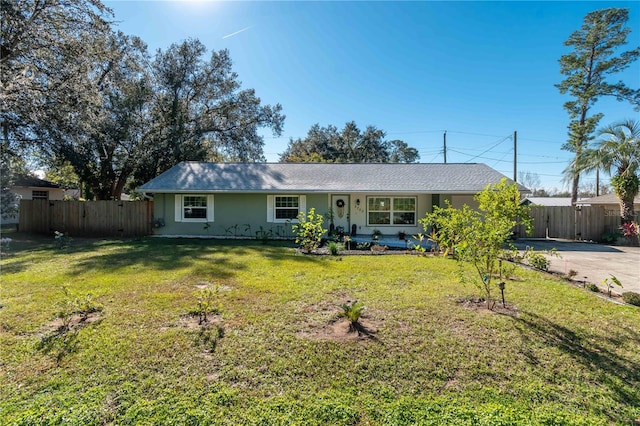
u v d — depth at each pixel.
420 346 3.61
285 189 13.71
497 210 4.60
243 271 7.29
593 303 5.15
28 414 2.49
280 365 3.21
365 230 14.66
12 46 10.48
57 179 27.16
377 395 2.78
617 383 2.95
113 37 16.66
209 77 22.47
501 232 4.43
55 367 3.16
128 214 14.33
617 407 2.64
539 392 2.82
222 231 14.29
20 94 9.33
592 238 14.59
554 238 15.05
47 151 14.63
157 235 14.30
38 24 10.60
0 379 2.95
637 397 2.76
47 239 13.08
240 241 12.73
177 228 14.30
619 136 14.05
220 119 24.36
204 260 8.55
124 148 18.98
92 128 13.64
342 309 4.77
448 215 6.04
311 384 2.92
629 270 8.18
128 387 2.84
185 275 6.85
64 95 11.56
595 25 21.42
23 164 14.76
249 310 4.74
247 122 24.53
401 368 3.18
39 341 3.67
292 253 9.85
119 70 17.53
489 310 4.75
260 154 25.61
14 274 6.83
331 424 2.43
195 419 2.46
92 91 12.58
